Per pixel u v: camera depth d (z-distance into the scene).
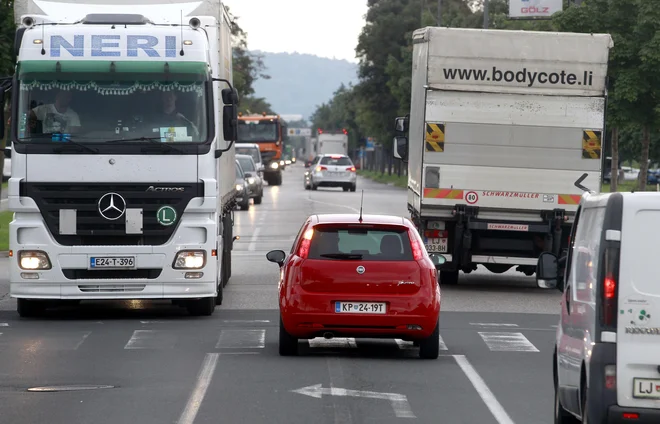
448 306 54.91
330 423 27.98
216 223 47.31
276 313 50.78
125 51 46.62
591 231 24.45
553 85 60.16
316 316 37.50
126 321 47.88
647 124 101.62
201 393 31.91
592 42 60.00
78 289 46.28
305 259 38.06
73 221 46.19
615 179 113.69
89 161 46.16
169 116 46.62
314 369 36.22
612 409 22.64
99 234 46.31
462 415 29.25
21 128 46.19
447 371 36.34
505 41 60.09
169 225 46.53
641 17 98.06
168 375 34.88
